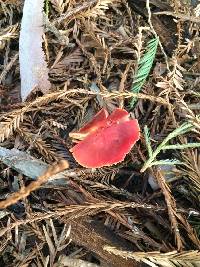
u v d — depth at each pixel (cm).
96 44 17
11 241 15
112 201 15
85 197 15
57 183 15
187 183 15
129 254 13
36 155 16
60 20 17
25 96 17
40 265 14
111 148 14
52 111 17
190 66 17
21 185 15
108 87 17
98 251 15
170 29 18
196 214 15
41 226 15
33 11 16
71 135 15
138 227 15
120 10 18
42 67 17
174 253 13
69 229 14
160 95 16
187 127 15
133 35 18
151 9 18
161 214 15
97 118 15
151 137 16
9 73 18
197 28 18
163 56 18
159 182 15
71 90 16
